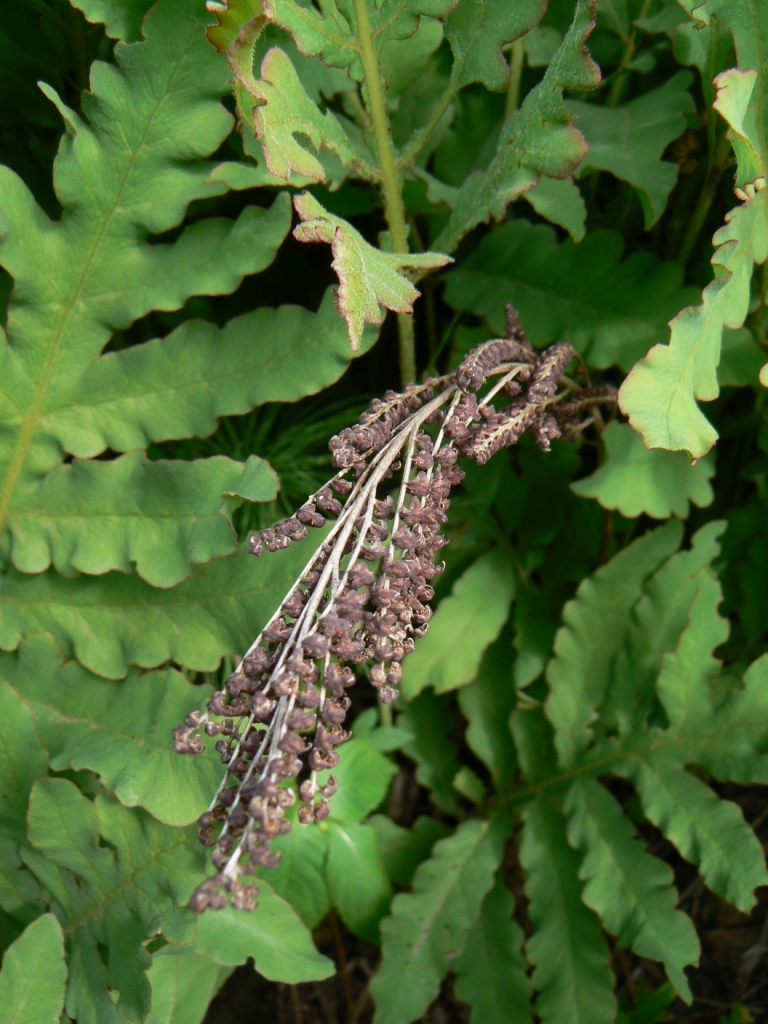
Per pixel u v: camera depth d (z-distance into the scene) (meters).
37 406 0.71
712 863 0.74
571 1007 0.76
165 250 0.71
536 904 0.78
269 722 0.64
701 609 0.76
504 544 0.81
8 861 0.72
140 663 0.72
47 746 0.72
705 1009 0.81
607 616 0.78
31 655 0.72
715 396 0.68
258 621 0.71
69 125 0.70
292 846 0.77
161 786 0.70
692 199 0.78
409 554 0.65
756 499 0.80
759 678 0.75
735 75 0.68
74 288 0.71
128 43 0.70
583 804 0.77
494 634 0.79
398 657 0.64
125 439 0.72
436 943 0.77
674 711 0.76
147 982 0.69
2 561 0.72
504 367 0.69
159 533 0.71
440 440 0.66
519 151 0.70
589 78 0.69
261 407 0.81
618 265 0.76
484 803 0.81
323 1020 0.82
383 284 0.67
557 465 0.81
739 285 0.69
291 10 0.69
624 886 0.76
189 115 0.70
